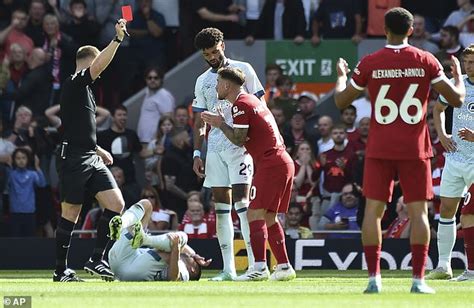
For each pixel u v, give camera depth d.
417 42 62.75
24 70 62.16
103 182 37.81
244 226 39.25
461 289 32.25
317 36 64.38
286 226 53.91
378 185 28.84
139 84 65.25
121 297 28.45
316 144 59.06
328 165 56.38
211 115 35.53
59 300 27.44
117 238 37.19
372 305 25.98
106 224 37.91
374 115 28.95
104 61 37.00
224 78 35.62
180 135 58.81
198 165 40.41
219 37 39.06
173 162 58.44
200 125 40.31
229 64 39.47
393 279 39.78
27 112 60.03
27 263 53.09
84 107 37.50
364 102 60.69
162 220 55.38
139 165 60.38
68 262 51.97
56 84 62.56
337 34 64.25
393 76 28.62
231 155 38.88
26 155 57.41
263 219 36.56
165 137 59.41
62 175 37.62
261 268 37.19
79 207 38.00
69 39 63.28
